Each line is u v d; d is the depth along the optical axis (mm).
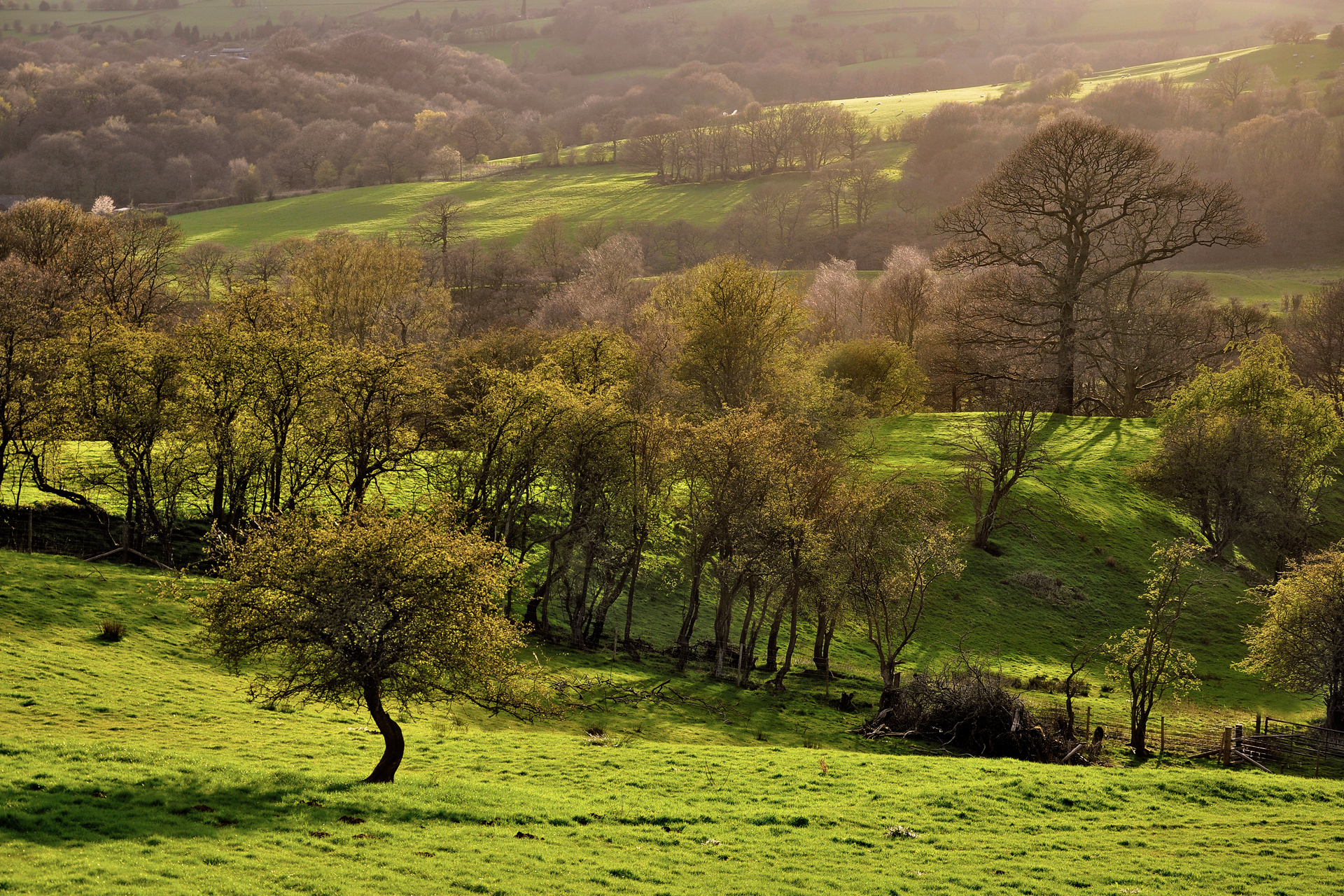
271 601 27250
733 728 46562
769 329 92062
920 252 146875
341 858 22062
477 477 60625
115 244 104562
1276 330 129875
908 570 56844
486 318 149750
